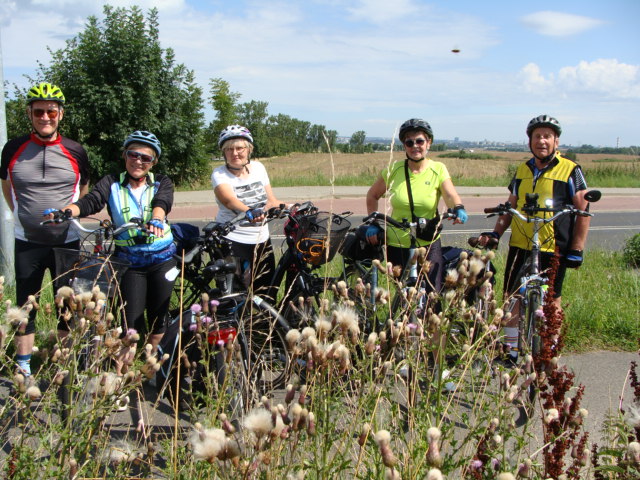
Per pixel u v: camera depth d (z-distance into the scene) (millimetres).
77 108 22328
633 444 1875
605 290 6945
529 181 4898
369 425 2035
